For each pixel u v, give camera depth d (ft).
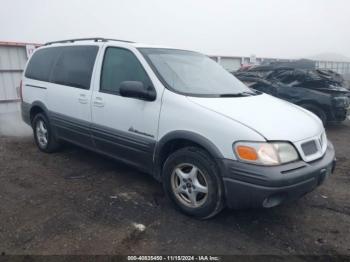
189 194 10.52
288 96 26.53
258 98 12.37
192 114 10.19
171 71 11.95
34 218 10.48
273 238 9.64
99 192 12.55
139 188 13.00
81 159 16.40
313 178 9.53
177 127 10.44
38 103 16.56
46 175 14.25
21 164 15.61
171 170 10.85
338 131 25.53
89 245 9.06
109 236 9.52
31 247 8.91
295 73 27.81
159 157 11.19
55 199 11.89
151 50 12.69
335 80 28.14
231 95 11.93
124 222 10.34
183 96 10.73
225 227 10.16
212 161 9.78
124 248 8.96
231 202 9.56
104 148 13.39
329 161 10.33
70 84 14.74
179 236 9.61
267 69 31.19
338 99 25.00
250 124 9.46
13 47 29.78
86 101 13.60
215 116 9.79
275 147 9.11
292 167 9.11
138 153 11.87
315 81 26.76
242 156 9.12
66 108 14.82
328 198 12.42
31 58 18.11
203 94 11.34
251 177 8.92
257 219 10.68
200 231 9.91
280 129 9.64
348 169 15.85
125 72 12.45
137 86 10.98
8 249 8.80
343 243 9.45
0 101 29.55
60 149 17.34
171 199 11.12
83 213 10.87
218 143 9.52
